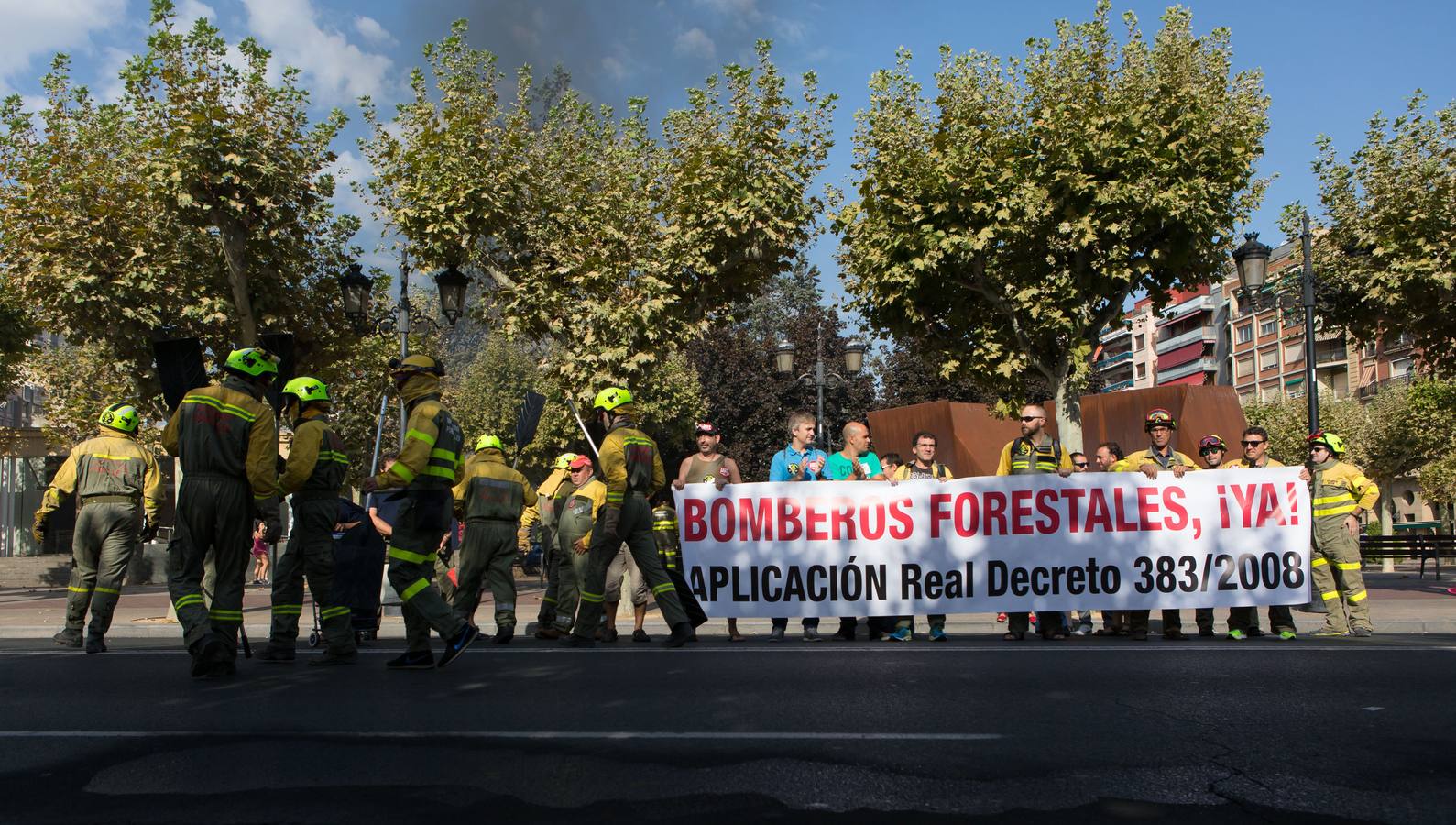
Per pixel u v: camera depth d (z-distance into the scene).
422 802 3.89
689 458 10.70
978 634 10.87
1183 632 10.78
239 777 4.22
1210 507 9.52
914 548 9.41
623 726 5.11
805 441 10.89
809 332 41.97
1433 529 53.50
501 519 9.37
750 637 10.21
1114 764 4.41
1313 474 10.20
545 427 41.72
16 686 6.37
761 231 15.39
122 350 15.98
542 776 4.22
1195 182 14.28
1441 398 38.56
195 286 15.53
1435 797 3.96
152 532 9.39
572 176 15.98
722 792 4.01
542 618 10.23
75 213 15.40
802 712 5.42
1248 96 14.93
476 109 15.59
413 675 6.77
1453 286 17.03
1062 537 9.45
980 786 4.09
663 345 15.35
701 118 15.56
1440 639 9.41
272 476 6.90
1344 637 9.73
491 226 15.55
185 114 14.23
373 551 9.60
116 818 3.71
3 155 15.79
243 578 6.94
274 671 7.02
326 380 17.20
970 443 23.27
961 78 15.48
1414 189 17.22
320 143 15.44
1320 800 3.92
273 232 15.05
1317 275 18.50
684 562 9.41
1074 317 15.34
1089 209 14.65
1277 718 5.30
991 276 15.69
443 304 15.75
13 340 22.27
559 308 15.51
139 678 6.67
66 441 31.78
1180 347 89.75
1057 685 6.25
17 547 33.91
